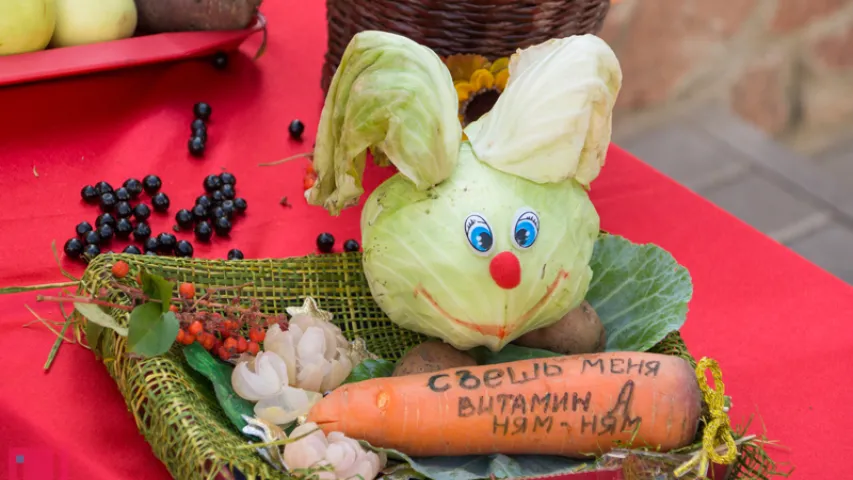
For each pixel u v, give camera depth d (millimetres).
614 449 862
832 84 1965
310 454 826
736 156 1930
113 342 858
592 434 876
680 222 1105
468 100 1013
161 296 839
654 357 889
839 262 1693
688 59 1973
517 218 875
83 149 1080
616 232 1083
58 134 1085
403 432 870
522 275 873
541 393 876
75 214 1025
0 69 1068
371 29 1038
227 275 926
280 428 856
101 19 1130
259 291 933
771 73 1979
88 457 857
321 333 894
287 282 943
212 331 882
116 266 867
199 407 839
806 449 946
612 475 848
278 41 1255
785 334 1023
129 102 1134
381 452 856
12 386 880
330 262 956
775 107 2004
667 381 877
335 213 905
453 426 872
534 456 894
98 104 1120
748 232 1104
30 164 1053
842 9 1927
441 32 1012
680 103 2008
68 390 885
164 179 1073
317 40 1269
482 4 995
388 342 953
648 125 1980
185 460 808
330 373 891
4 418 864
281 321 906
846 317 1040
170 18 1172
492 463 873
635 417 874
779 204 1821
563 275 889
